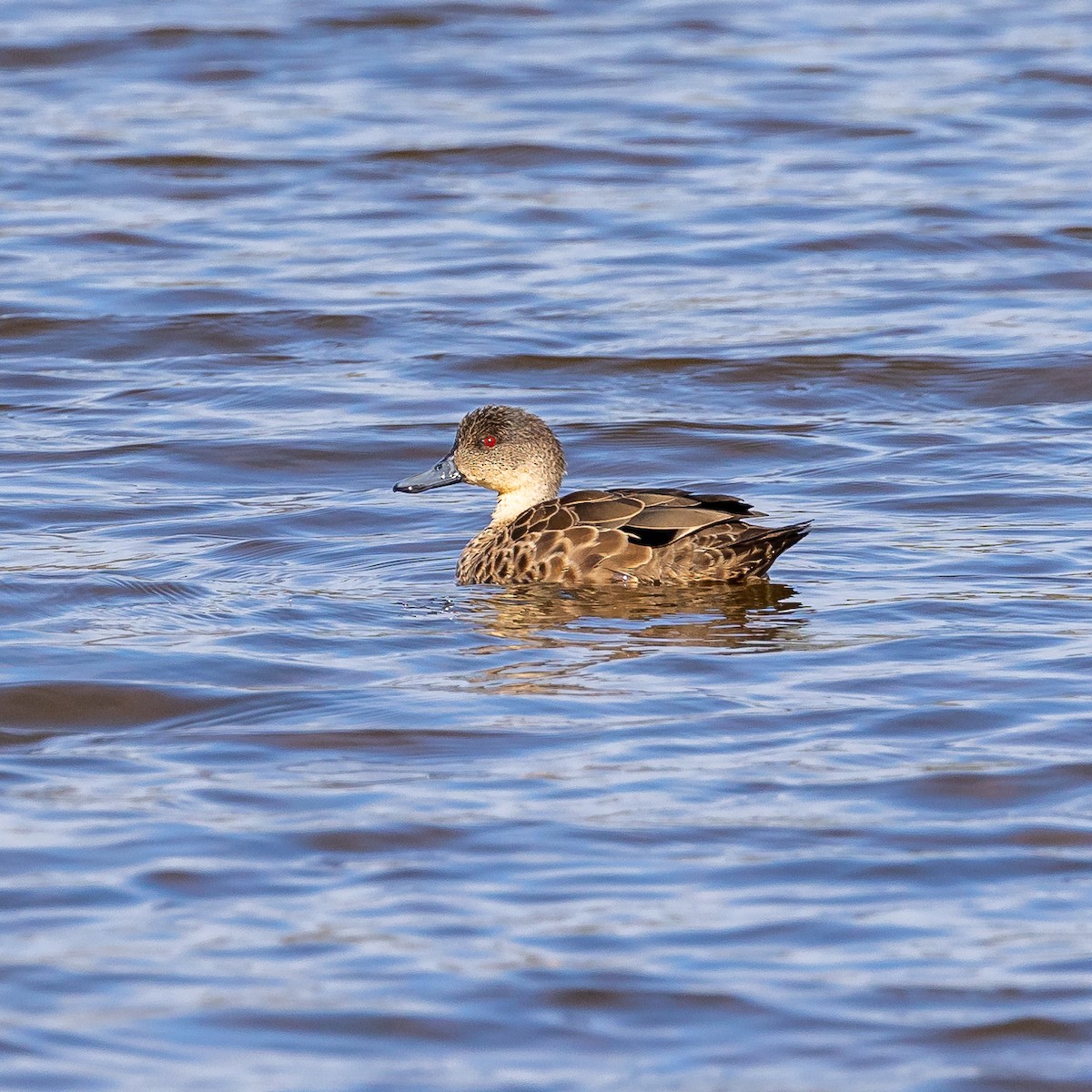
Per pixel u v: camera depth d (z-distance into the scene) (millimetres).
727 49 41750
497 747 11578
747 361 23500
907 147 34156
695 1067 7973
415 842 10109
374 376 23375
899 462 19750
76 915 9266
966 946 8938
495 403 22266
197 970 8719
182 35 41875
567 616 14500
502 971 8695
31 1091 7754
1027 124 35656
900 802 10633
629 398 22578
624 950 8891
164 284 26828
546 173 32969
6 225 29719
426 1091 7797
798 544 16688
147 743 11781
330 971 8711
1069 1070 7930
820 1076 7906
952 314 25500
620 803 10633
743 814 10469
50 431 21156
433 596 15203
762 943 8977
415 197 31500
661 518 15055
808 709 12227
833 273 27531
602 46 41969
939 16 45250
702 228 29641
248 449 20438
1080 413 21688
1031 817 10391
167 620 14523
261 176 32562
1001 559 16000
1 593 15203
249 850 10023
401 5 44844
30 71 39594
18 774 11227
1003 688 12570
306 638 13992
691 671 13078
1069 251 28297
